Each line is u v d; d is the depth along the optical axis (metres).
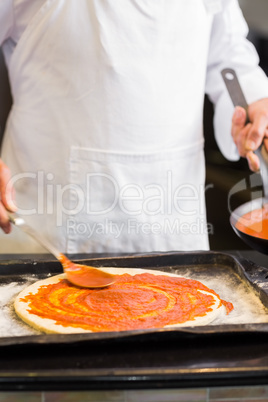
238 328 0.94
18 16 1.63
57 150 1.65
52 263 1.30
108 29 1.56
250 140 1.51
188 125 1.70
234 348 0.92
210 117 2.64
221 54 1.87
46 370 0.85
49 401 0.83
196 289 1.19
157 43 1.59
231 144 1.91
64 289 1.19
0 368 0.85
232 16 1.84
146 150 1.65
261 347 0.93
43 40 1.60
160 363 0.87
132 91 1.60
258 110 1.60
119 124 1.61
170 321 1.03
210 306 1.10
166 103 1.64
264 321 1.07
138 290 1.18
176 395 0.84
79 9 1.55
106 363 0.87
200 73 1.70
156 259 1.35
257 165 1.50
